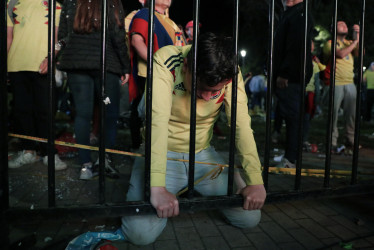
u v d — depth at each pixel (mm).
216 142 5316
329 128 1909
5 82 1424
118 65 2891
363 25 1941
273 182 2975
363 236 1916
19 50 3172
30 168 3229
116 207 1560
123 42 2828
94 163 3072
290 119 3254
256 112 12273
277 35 3344
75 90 2832
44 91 3297
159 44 2873
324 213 2273
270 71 1744
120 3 2799
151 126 1588
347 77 4598
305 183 2947
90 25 2680
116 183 2840
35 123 3562
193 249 1749
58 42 2799
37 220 1501
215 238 1875
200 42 1442
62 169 3229
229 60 1401
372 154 4535
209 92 1567
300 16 3158
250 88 12406
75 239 1686
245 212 1926
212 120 1938
